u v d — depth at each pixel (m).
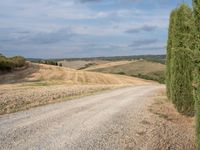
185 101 16.17
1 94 26.75
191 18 8.21
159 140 11.58
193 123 15.11
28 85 48.31
